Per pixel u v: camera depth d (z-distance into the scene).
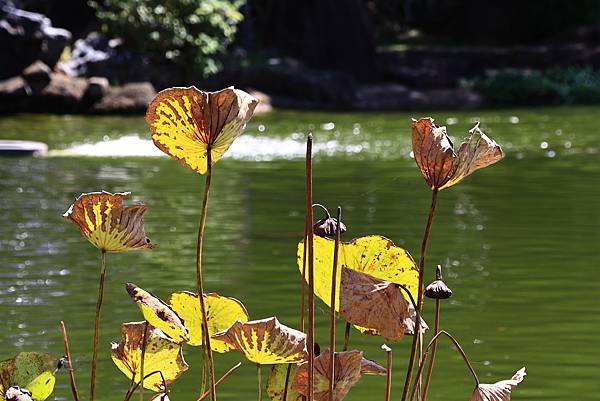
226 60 31.78
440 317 7.76
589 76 35.50
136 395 5.82
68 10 31.55
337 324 7.45
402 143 21.14
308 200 2.19
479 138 2.29
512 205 13.09
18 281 8.97
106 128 23.80
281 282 8.82
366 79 35.75
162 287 8.70
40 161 18.19
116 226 2.28
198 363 6.55
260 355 2.26
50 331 7.32
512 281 8.91
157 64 30.12
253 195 14.15
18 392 2.14
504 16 41.78
